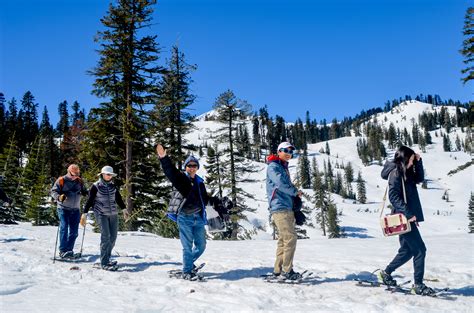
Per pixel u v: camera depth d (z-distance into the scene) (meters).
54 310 3.95
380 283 5.27
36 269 6.40
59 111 116.12
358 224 96.19
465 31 22.19
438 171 183.75
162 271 6.54
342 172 181.75
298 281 5.55
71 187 7.75
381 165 197.00
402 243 5.14
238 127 27.98
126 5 20.48
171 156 22.28
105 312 3.93
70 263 7.14
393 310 4.13
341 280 5.74
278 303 4.53
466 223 105.12
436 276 6.01
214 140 27.50
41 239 10.20
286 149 5.59
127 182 19.09
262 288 5.11
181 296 4.80
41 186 33.44
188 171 6.04
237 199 26.28
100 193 6.79
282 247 5.73
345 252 8.23
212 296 4.74
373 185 166.75
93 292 4.84
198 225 6.00
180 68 24.61
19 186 35.47
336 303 4.42
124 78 20.00
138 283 5.53
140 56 20.00
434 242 9.70
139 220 19.97
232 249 9.20
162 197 21.23
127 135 18.84
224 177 26.25
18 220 34.88
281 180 5.45
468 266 6.50
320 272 6.33
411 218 4.82
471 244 9.17
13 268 6.31
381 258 7.38
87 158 20.72
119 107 20.17
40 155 46.03
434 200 143.75
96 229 16.09
